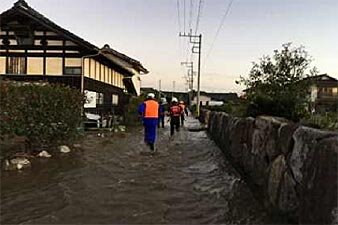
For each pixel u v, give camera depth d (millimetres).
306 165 5918
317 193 5301
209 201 8328
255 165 9773
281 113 11797
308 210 5555
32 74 24125
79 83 24000
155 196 8609
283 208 6703
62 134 14586
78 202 7988
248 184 10086
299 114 11383
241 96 17453
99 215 7164
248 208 7805
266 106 12148
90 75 25875
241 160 12039
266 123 9281
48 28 23438
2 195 8461
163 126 29453
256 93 14289
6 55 24266
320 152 5430
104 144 17609
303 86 15359
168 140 20641
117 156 14141
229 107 24156
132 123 30609
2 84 11008
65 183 9664
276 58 16469
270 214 7270
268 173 8078
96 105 27375
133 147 16875
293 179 6453
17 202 7949
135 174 10961
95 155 14172
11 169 11078
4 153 12133
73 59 24109
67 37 23484
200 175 11211
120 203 7980
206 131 28328
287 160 6934
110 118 26953
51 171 11047
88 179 10164
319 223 5125
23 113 12195
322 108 13367
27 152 13148
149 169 11789
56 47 24094
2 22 23484
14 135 11906
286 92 14383
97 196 8492
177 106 24094
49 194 8602
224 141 16656
